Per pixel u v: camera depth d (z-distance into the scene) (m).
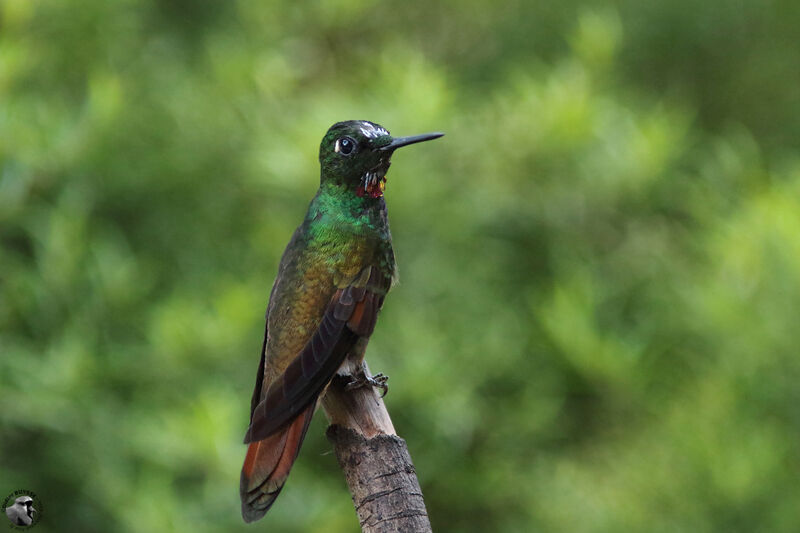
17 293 10.08
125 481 10.02
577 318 10.20
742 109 13.37
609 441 11.17
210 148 11.33
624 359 10.13
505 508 11.47
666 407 10.42
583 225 11.71
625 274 11.64
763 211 9.95
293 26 12.44
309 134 10.32
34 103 10.48
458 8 13.38
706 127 13.31
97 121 10.04
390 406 10.45
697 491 9.57
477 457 11.12
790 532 9.13
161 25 12.38
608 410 11.30
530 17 13.16
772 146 12.98
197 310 10.20
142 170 10.93
